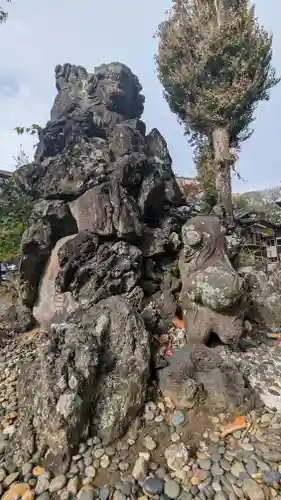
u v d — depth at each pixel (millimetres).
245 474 2381
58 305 4441
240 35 7309
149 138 6016
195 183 9719
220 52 7402
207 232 3744
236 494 2264
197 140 8578
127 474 2438
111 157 4965
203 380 3010
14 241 6086
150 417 2875
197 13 7820
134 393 2865
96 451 2604
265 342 4133
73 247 4105
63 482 2379
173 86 8227
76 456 2557
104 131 6297
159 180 4895
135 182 4629
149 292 4453
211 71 7777
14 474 2488
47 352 2918
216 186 7789
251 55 7410
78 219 4355
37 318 4746
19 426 2822
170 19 8258
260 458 2514
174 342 3795
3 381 3682
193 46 7805
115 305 3361
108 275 3971
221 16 7664
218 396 2898
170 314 4195
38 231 4820
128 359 3029
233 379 3033
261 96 8062
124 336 3141
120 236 4145
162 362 3307
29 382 2969
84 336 3023
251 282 4848
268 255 11422
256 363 3549
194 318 3535
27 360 3971
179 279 4527
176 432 2758
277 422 2818
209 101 7578
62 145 6332
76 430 2598
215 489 2297
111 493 2295
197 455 2570
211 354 3326
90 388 2791
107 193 4277
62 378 2682
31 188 5641
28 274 4887
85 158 4781
